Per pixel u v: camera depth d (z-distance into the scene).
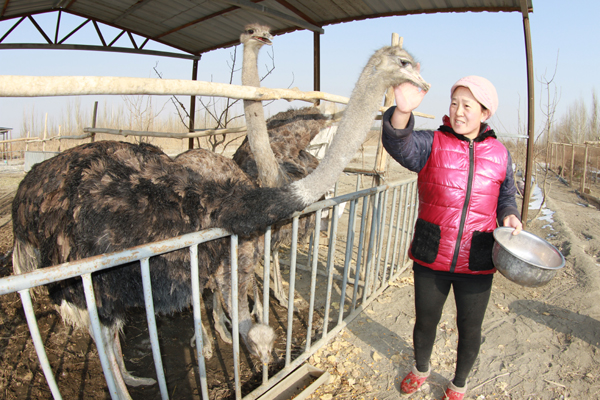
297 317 3.69
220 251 2.41
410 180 4.27
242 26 5.93
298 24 4.97
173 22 5.94
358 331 3.41
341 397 2.62
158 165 2.37
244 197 2.13
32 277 1.34
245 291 2.53
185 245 1.86
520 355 3.10
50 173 2.27
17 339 3.12
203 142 13.02
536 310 3.81
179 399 2.60
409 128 2.06
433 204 2.22
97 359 2.97
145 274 1.74
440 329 3.41
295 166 3.68
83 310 2.21
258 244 2.61
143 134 5.60
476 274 2.25
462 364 2.45
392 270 4.30
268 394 2.53
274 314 3.73
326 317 3.06
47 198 2.20
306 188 2.16
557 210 8.32
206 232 1.95
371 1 4.51
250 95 2.27
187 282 2.33
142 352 3.13
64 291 2.18
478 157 2.16
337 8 4.81
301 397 2.56
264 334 2.36
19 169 14.12
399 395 2.67
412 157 2.17
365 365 2.97
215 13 5.43
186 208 2.26
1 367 2.78
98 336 1.62
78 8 5.50
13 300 3.66
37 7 5.34
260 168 2.93
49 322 3.37
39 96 1.32
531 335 3.38
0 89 1.21
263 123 2.90
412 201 4.73
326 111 5.32
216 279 2.47
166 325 3.55
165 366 2.96
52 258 2.18
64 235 2.13
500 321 3.61
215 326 3.31
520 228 2.18
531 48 4.22
